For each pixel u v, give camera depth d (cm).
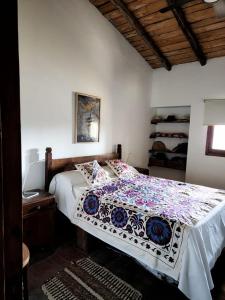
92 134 348
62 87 295
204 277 154
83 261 226
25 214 221
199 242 165
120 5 307
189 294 156
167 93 447
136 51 419
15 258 53
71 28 299
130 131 429
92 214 232
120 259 231
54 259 229
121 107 400
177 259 161
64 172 286
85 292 182
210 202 232
